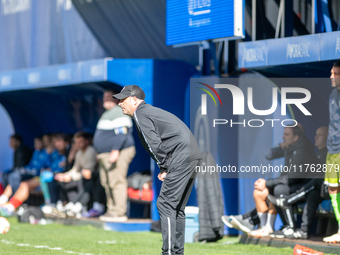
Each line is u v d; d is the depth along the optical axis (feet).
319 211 66.90
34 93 114.83
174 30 75.20
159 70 89.76
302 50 62.28
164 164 48.44
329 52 59.98
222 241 72.38
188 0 73.51
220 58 84.02
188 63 91.86
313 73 70.28
